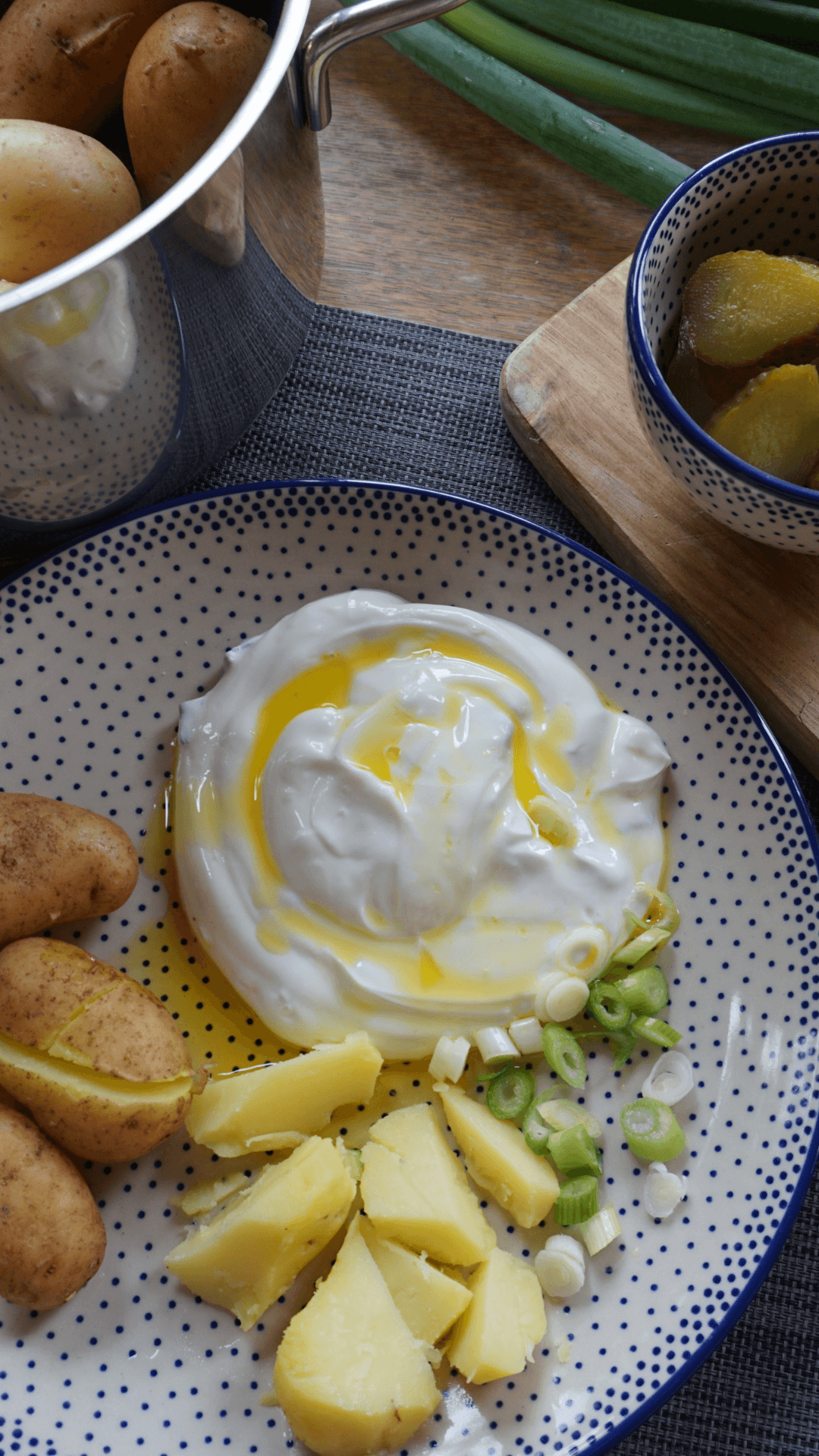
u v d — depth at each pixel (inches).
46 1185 18.4
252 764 20.3
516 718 20.4
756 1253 19.0
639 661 20.7
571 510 22.1
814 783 21.2
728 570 21.2
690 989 20.0
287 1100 19.3
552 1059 19.6
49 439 18.8
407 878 19.6
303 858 19.8
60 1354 18.9
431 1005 19.7
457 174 23.2
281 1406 18.4
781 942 19.9
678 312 20.3
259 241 19.3
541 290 22.8
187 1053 19.2
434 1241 19.0
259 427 22.1
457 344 22.5
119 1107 18.6
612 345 21.9
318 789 19.9
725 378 19.7
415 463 22.2
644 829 20.3
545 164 23.2
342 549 20.9
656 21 21.9
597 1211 19.3
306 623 20.4
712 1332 18.7
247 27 19.0
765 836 20.1
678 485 21.3
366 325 22.5
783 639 21.0
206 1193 19.4
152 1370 18.9
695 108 22.2
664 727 20.6
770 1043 19.7
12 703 20.4
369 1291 18.8
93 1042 18.6
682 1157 19.5
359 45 23.4
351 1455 18.5
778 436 19.2
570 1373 18.8
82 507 20.4
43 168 18.3
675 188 20.4
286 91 18.6
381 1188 19.1
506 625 20.7
